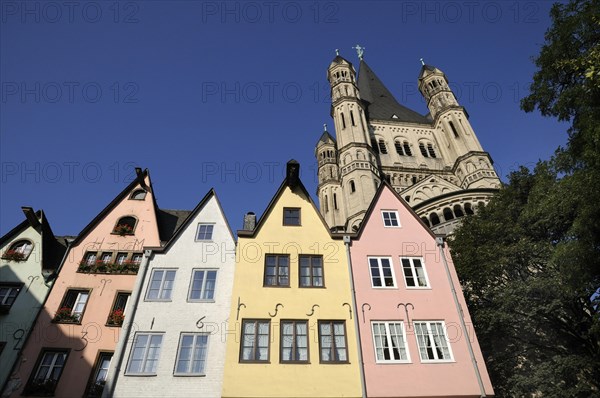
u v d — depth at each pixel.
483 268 22.22
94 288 19.64
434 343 16.92
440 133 60.72
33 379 16.58
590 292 18.06
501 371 20.64
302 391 15.12
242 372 15.45
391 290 18.44
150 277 18.86
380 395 15.17
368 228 20.84
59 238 24.16
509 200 24.69
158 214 25.08
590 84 14.33
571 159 17.97
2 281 19.88
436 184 48.69
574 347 20.55
